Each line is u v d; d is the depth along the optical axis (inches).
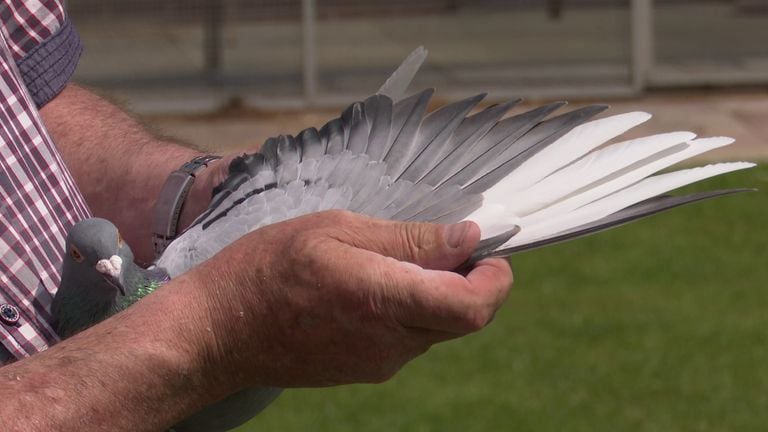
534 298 426.9
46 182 146.8
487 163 132.9
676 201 120.1
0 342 135.0
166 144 180.1
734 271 445.1
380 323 112.0
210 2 722.8
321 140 151.3
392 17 735.7
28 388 112.0
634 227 494.0
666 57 733.9
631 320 404.8
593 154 128.3
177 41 724.7
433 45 738.8
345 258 111.8
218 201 151.5
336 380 118.9
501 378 367.9
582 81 733.9
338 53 735.7
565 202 124.0
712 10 732.0
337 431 334.0
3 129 143.0
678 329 396.5
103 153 177.2
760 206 505.4
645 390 356.8
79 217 151.1
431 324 111.6
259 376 119.0
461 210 127.8
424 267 115.0
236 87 731.4
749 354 377.4
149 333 115.6
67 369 113.7
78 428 111.7
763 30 731.4
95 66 724.7
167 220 165.8
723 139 127.9
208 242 145.9
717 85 729.0
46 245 143.6
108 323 118.4
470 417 342.6
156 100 727.7
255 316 115.1
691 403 349.4
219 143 663.8
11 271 139.3
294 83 733.9
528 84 735.7
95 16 719.7
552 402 351.9
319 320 113.5
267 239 116.6
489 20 735.1
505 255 118.9
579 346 388.2
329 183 143.4
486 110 139.3
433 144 138.8
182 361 115.6
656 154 126.7
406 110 145.9
